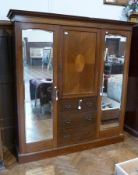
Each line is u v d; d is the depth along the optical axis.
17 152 2.55
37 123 2.52
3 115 2.72
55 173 2.36
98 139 2.94
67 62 2.46
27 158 2.53
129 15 3.30
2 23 2.41
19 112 2.37
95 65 2.63
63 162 2.57
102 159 2.66
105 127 2.97
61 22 2.30
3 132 2.76
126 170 2.04
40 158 2.60
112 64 2.77
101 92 2.77
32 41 2.25
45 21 2.23
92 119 2.82
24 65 2.29
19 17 2.12
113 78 2.84
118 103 2.98
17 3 2.66
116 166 2.03
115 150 2.88
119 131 3.09
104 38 2.60
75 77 2.55
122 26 2.67
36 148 2.57
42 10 2.82
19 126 2.41
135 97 3.25
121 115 3.03
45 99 2.49
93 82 2.68
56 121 2.59
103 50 2.63
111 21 2.55
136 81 3.19
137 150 2.89
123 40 2.74
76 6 3.03
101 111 2.86
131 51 3.21
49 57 2.37
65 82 2.51
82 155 2.74
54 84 2.45
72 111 2.65
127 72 2.89
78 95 2.62
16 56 2.22
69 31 2.38
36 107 2.47
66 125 2.66
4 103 2.69
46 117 2.54
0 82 2.61
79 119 2.73
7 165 2.48
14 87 2.54
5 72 2.61
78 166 2.50
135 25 3.03
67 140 2.73
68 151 2.75
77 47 2.46
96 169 2.45
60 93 2.51
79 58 2.51
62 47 2.39
